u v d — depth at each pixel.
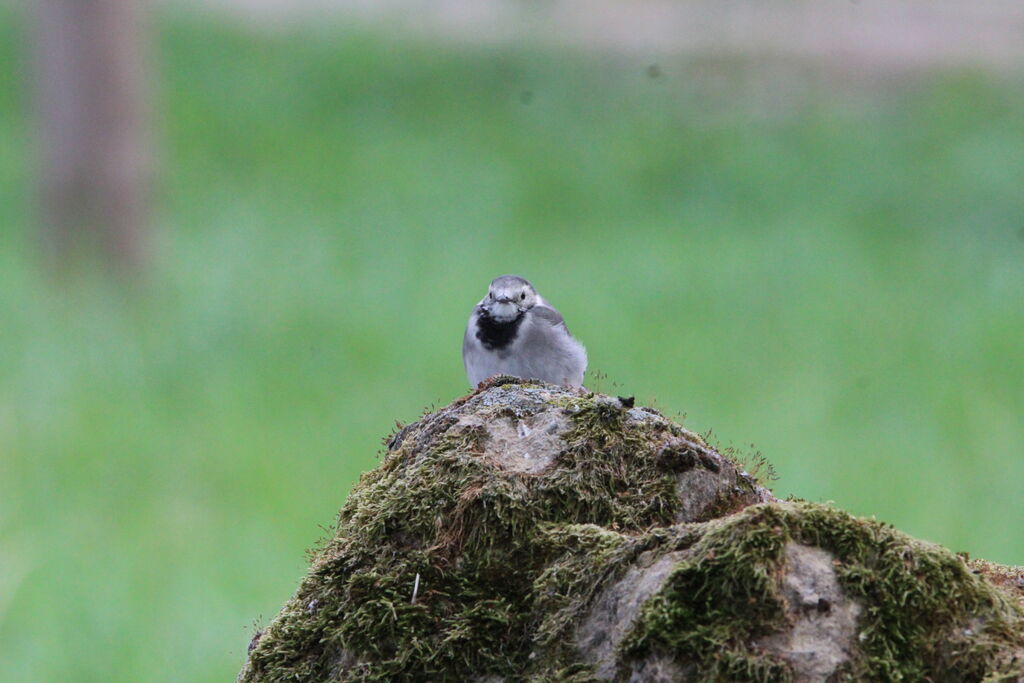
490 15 34.00
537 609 4.14
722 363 14.63
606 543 4.07
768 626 3.67
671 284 18.03
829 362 14.86
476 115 27.52
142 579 9.73
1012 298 17.70
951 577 3.81
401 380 14.07
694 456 4.52
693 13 33.69
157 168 21.14
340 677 4.20
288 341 15.40
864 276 18.69
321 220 21.69
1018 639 3.74
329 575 4.39
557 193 23.44
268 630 4.45
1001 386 14.23
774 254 19.67
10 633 9.09
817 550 3.80
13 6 31.14
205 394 13.61
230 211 22.16
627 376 14.05
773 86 28.88
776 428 12.52
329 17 33.31
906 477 11.44
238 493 11.23
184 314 16.64
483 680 4.10
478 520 4.31
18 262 20.55
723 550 3.74
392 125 26.86
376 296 17.20
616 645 3.81
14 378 13.99
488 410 4.67
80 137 20.36
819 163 24.62
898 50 30.69
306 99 27.80
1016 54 30.58
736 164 24.64
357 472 11.55
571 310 16.58
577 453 4.48
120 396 13.44
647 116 27.52
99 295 18.52
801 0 34.06
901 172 23.98
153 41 29.48
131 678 8.73
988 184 23.08
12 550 10.03
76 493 11.18
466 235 20.92
